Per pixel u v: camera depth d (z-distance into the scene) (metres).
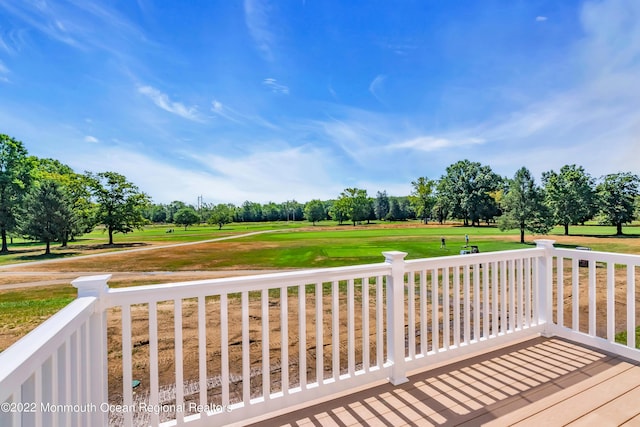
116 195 29.66
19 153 28.33
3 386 0.63
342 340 4.43
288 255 16.92
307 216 69.56
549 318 2.81
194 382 3.22
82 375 1.19
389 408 1.79
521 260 2.76
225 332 1.62
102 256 18.88
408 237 27.25
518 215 21.27
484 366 2.27
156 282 10.36
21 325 5.96
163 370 3.57
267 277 1.73
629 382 2.02
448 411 1.75
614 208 25.59
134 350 4.20
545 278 2.83
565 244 18.80
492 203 43.00
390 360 2.10
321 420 1.69
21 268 14.49
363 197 61.38
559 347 2.58
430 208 52.31
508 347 2.59
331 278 1.93
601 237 23.66
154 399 1.45
